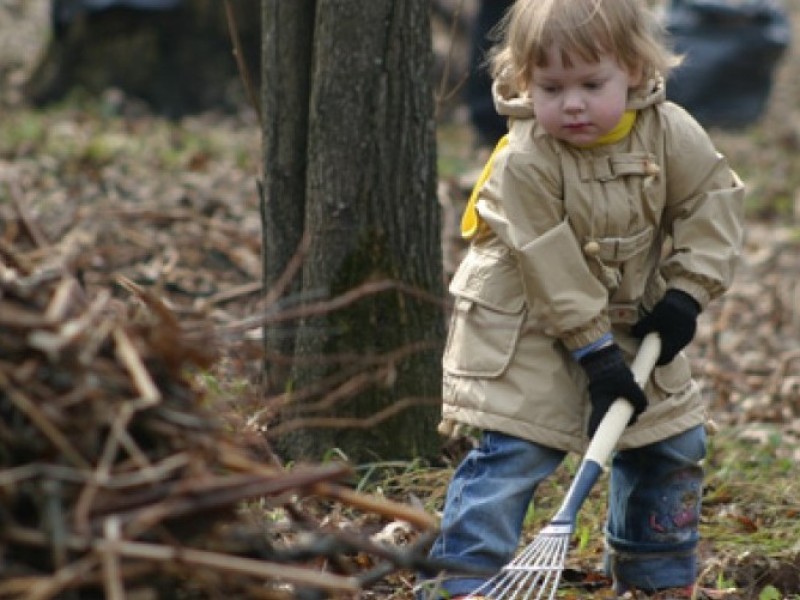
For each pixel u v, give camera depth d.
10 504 5.68
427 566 6.46
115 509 5.73
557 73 7.93
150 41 28.73
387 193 10.32
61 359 5.82
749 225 22.84
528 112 8.23
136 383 5.91
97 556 5.56
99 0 28.67
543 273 8.01
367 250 10.33
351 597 7.98
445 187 18.97
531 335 8.24
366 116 10.23
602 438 7.91
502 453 8.20
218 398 9.94
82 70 28.81
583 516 10.12
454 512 8.27
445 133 28.83
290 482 6.00
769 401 14.08
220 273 15.28
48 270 6.31
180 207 17.61
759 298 18.23
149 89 28.62
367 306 10.35
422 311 10.50
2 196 17.47
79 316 6.14
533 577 8.38
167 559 5.63
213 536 6.04
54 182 18.89
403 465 10.30
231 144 23.72
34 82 29.03
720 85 31.44
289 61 10.65
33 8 37.44
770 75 32.03
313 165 10.35
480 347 8.30
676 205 8.43
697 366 15.13
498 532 8.14
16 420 5.79
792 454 12.50
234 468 6.16
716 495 10.92
